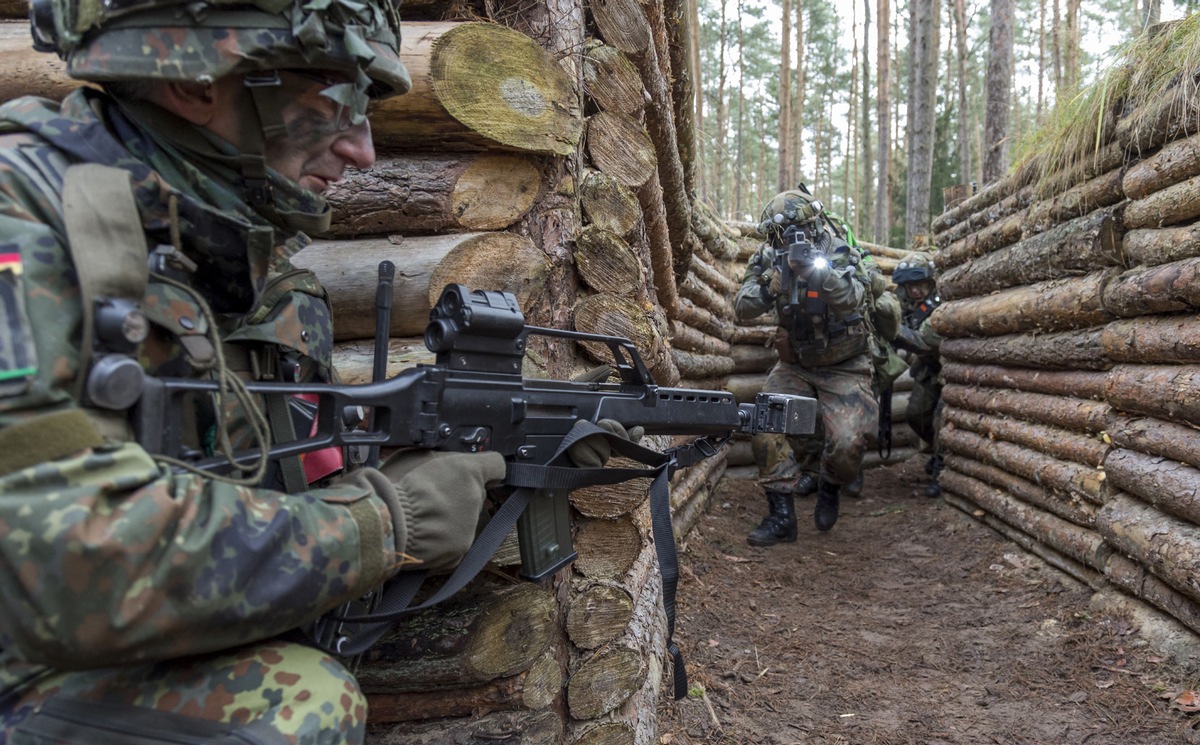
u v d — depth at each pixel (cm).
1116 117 353
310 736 97
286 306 128
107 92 108
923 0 1259
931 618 370
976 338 530
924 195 1278
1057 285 409
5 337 84
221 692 99
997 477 473
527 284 185
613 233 203
